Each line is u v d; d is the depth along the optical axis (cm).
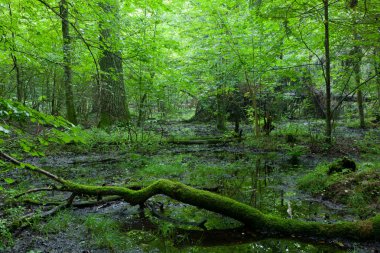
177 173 713
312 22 996
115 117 1175
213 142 1141
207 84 1314
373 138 1096
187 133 1377
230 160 871
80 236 386
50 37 718
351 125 1532
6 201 476
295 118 1772
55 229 402
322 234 368
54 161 848
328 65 923
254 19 979
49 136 283
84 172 731
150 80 942
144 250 355
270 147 1016
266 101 1477
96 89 1222
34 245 359
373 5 740
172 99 1447
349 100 1881
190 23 1254
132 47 662
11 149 699
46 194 554
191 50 1355
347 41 1011
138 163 829
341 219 422
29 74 1303
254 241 374
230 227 416
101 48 600
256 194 547
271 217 394
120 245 366
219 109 1521
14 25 659
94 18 599
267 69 1095
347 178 532
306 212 454
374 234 349
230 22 1129
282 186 596
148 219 447
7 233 364
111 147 1005
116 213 468
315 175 594
